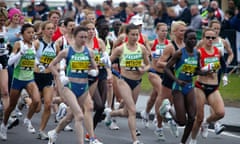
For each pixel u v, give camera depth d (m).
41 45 29.03
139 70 27.30
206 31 26.80
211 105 27.20
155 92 31.58
